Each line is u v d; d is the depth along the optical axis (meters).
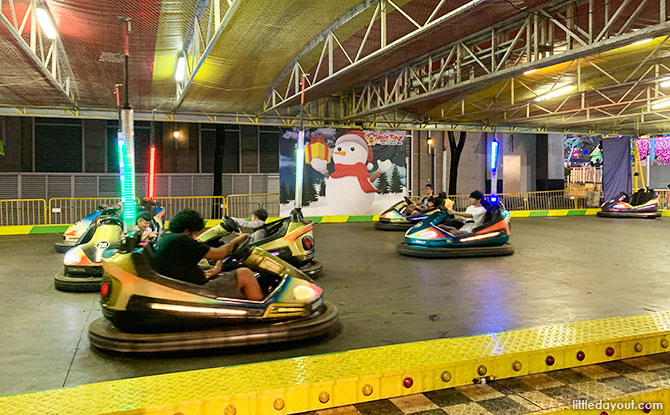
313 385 2.38
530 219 14.48
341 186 13.78
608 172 16.98
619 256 7.68
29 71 8.09
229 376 2.47
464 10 5.25
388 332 3.84
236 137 15.23
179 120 12.27
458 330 3.89
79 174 13.80
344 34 7.66
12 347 3.51
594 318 4.20
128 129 4.58
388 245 9.00
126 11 6.31
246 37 7.23
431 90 9.24
